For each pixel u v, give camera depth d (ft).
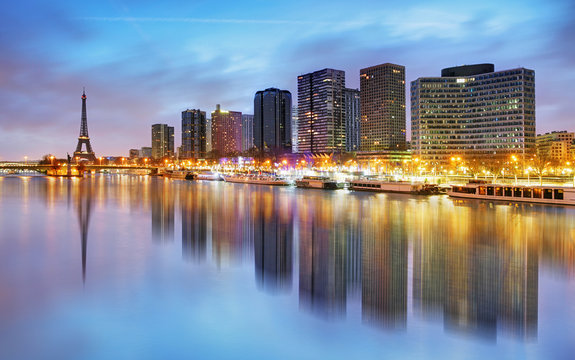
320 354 98.78
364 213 338.75
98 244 217.36
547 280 151.43
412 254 192.75
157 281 152.46
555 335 106.73
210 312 122.72
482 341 103.60
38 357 97.86
